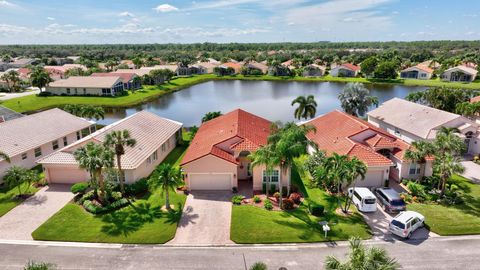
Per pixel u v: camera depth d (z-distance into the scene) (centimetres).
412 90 10875
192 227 2722
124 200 3070
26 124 4369
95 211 2900
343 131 4225
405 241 2509
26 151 3894
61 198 3250
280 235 2581
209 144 3722
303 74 14988
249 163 3653
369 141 3869
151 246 2466
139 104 9012
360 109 6056
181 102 9325
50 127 4575
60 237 2567
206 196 3306
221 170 3381
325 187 3450
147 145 3919
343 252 2373
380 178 3491
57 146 4550
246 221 2780
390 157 3775
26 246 2472
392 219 2673
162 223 2766
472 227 2672
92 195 3153
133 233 2617
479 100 5844
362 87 6094
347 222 2789
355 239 1853
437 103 5903
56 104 8650
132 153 3559
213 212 2975
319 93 10762
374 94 10112
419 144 3381
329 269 1784
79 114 6381
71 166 3506
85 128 5212
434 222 2756
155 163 4034
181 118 7331
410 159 3419
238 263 2259
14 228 2712
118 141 3062
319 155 3584
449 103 5850
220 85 12988
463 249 2394
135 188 3284
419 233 2617
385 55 18175
